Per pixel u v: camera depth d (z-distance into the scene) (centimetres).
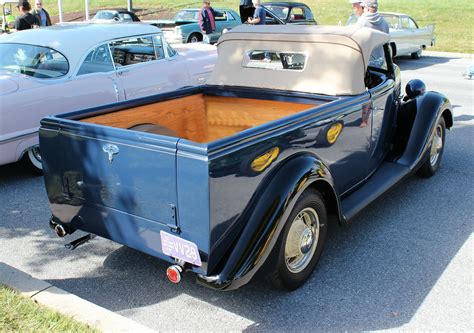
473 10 2620
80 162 327
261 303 342
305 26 473
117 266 394
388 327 316
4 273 354
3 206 509
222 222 289
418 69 1410
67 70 596
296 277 349
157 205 297
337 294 351
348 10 2755
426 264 391
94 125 313
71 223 351
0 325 292
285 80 454
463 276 375
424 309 335
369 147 451
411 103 528
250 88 471
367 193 434
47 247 426
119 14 1720
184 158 278
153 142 287
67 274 382
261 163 309
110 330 295
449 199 520
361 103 420
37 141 566
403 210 492
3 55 600
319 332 312
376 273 378
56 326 293
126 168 304
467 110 909
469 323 320
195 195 280
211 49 805
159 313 333
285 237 324
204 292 357
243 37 475
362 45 423
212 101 487
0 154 538
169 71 716
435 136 559
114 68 647
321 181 345
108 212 324
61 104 582
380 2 2978
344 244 423
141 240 316
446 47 1855
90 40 622
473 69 1240
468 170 606
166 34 1666
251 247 303
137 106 411
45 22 990
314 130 357
